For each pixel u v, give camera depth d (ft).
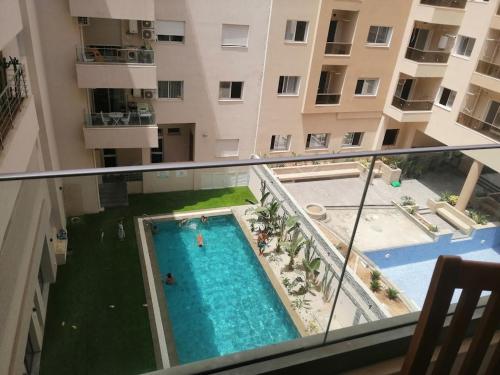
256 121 51.01
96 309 15.84
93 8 33.73
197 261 22.29
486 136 47.85
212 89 47.03
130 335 15.60
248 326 18.10
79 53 35.55
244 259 23.03
